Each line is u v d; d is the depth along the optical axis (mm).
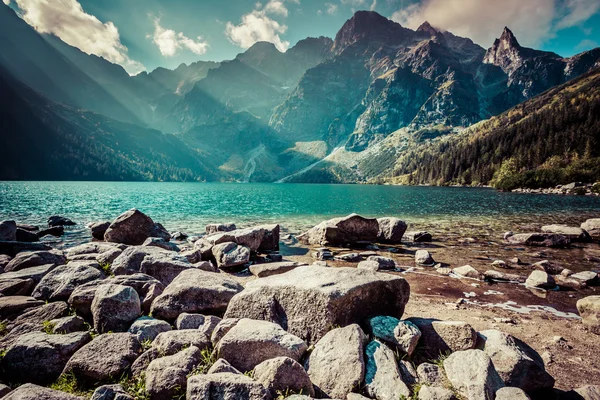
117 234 20906
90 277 9602
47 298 9078
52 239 23453
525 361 5480
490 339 6211
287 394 4812
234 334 5988
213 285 8773
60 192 89812
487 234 26297
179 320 7402
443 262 17016
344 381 5250
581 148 121875
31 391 4473
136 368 5555
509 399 4555
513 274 14625
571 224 31328
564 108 161375
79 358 5590
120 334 6340
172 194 93188
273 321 7164
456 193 101750
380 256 17688
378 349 5844
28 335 6254
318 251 19016
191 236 25516
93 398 4582
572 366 6793
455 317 9609
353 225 23359
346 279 7574
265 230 20969
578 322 9273
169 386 4902
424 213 43344
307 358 6008
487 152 171750
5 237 18625
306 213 43812
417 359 6227
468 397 4801
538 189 100250
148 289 9180
